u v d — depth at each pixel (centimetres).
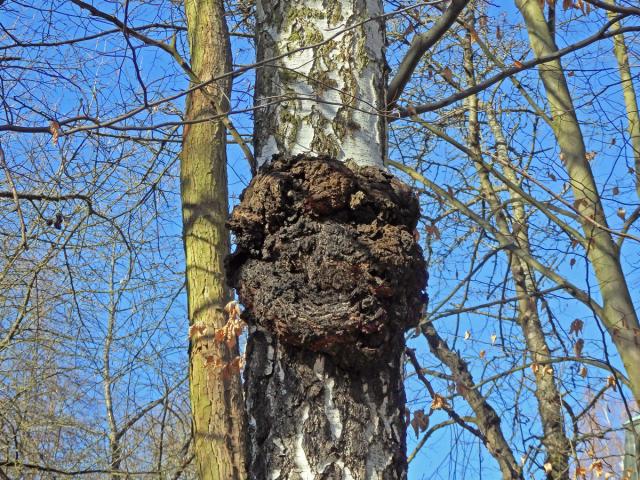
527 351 605
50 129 291
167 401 680
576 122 632
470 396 656
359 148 275
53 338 750
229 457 437
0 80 458
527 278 768
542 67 650
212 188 493
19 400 759
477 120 780
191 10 534
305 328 242
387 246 250
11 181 373
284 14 294
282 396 244
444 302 570
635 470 542
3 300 684
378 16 298
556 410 640
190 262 479
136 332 689
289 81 284
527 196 610
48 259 613
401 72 366
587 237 597
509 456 679
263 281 252
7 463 695
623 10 409
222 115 290
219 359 390
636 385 562
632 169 597
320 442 237
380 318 244
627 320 572
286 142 276
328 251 247
